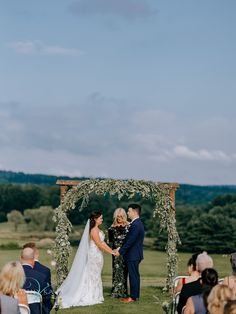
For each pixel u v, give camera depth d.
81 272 11.91
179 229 62.59
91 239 12.09
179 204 89.69
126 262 12.16
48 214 74.25
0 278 6.47
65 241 13.36
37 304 7.94
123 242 12.38
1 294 6.40
